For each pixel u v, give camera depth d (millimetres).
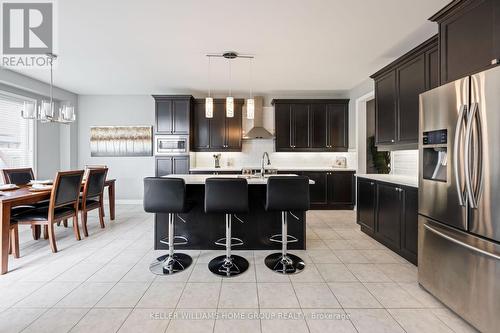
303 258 2812
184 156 5328
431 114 2012
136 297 2055
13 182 3641
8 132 4484
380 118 3500
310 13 2494
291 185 2445
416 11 2461
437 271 1976
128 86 5164
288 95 5809
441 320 1784
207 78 4613
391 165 4078
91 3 2330
